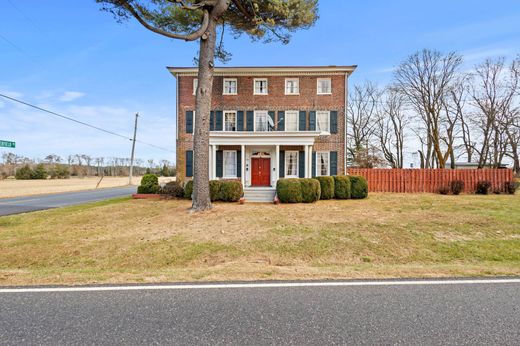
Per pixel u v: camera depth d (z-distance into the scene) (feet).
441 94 93.86
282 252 19.69
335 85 62.18
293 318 9.29
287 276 13.26
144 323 9.00
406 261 18.51
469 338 8.15
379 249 20.52
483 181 57.72
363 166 100.32
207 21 33.68
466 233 23.95
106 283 12.38
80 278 12.95
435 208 36.70
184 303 10.41
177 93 62.28
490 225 26.14
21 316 9.45
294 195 43.42
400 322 9.05
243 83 63.05
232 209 36.37
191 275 13.41
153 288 11.84
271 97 62.80
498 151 91.61
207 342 7.93
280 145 57.36
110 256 19.24
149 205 41.09
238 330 8.55
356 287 11.94
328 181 47.93
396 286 12.05
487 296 11.03
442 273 13.61
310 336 8.23
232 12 39.14
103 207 39.52
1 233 25.36
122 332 8.47
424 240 22.33
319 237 22.85
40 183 134.51
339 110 61.93
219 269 14.61
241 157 59.00
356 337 8.18
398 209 36.35
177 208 37.55
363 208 37.52
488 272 13.73
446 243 21.65
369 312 9.72
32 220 31.17
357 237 22.91
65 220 30.89
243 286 12.03
